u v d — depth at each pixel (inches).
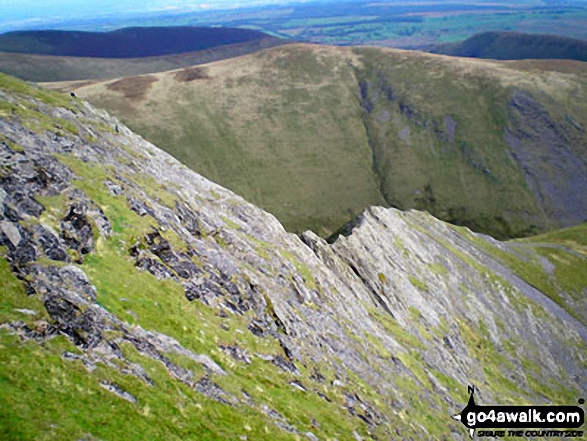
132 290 1136.8
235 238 1845.5
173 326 1120.2
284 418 1081.4
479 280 3927.2
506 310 3789.4
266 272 1786.4
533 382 3257.9
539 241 6269.7
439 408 1929.1
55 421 695.7
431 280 3430.1
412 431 1539.1
